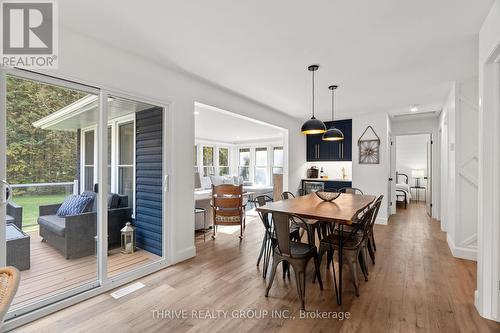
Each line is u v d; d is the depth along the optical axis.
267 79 3.34
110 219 3.51
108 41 2.36
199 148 9.56
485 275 1.99
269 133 8.52
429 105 4.73
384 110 5.18
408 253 3.49
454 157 3.40
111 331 1.84
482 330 1.84
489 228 1.98
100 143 2.43
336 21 2.00
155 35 2.26
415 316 2.02
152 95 2.81
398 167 9.13
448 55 2.60
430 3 1.77
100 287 2.38
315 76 3.23
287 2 1.78
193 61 2.79
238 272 2.86
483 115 2.01
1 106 1.86
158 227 3.19
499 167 1.95
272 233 2.73
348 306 2.17
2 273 1.04
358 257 2.69
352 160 5.66
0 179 1.85
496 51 1.80
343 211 2.56
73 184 2.47
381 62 2.79
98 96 2.41
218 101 3.74
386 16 1.93
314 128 3.24
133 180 3.54
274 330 1.85
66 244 2.45
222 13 1.92
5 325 1.83
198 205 4.77
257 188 8.61
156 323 1.94
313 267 3.01
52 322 1.95
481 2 1.75
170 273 2.83
